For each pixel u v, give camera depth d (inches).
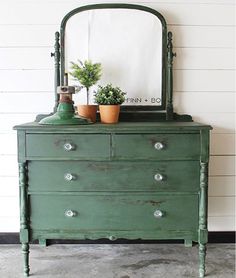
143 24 95.6
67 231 81.3
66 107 83.1
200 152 78.9
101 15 95.3
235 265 88.2
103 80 96.7
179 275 83.0
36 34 96.7
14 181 99.8
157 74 96.7
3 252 95.5
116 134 78.2
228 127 99.9
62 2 96.1
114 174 79.7
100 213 80.8
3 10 96.0
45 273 84.0
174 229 81.3
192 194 80.7
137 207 80.7
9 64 97.3
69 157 78.7
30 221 81.0
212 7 96.9
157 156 78.8
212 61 98.2
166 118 96.7
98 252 95.9
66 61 96.1
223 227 101.6
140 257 92.7
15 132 98.9
